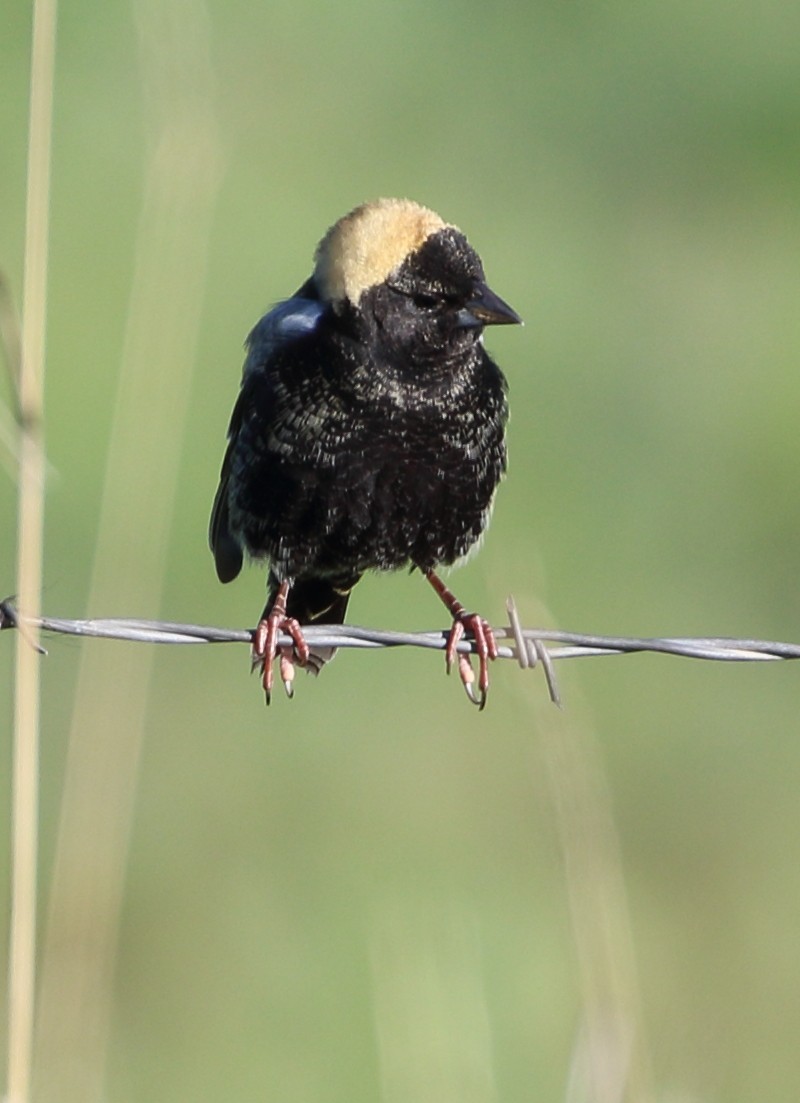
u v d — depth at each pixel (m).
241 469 9.45
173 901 13.16
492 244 22.30
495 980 12.27
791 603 17.17
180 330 8.30
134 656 8.09
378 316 9.09
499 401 9.43
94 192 20.81
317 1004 12.29
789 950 13.55
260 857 13.60
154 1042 12.12
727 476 18.75
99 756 7.94
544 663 7.72
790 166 24.53
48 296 18.56
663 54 26.52
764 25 26.80
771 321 21.42
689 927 13.80
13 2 22.55
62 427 17.22
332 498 9.32
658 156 24.72
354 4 25.16
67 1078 7.58
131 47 22.94
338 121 23.61
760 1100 11.88
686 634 16.66
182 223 8.39
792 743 15.60
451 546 9.62
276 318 9.35
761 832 14.71
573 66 26.14
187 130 8.47
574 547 17.56
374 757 14.59
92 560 15.98
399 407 9.17
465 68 25.75
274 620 9.11
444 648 8.50
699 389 19.97
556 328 20.86
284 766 14.46
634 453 19.08
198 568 16.09
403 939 8.01
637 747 15.55
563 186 23.88
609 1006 7.12
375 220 9.15
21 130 21.08
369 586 16.06
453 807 14.20
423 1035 7.63
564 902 13.02
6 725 14.27
